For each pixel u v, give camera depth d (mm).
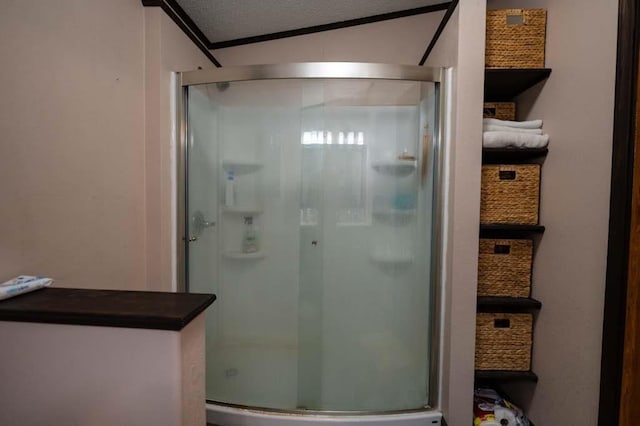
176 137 1380
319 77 1302
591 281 968
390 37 1901
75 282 941
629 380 844
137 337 630
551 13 1168
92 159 996
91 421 654
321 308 1589
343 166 1587
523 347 1271
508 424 1241
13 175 755
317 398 1488
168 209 1348
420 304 1448
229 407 1408
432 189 1360
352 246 1584
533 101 1291
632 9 813
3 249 739
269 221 1644
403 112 1520
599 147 938
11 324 656
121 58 1124
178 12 1568
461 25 1145
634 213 825
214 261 1624
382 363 1507
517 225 1229
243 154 1629
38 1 802
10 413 670
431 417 1316
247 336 1618
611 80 894
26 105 779
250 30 1879
